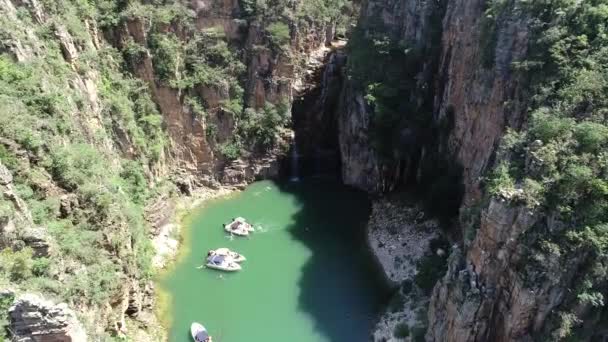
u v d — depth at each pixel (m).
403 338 46.53
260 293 53.31
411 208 63.41
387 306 51.56
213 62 69.50
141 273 48.50
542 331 35.97
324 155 77.56
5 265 30.28
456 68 59.47
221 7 69.38
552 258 34.81
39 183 37.28
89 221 40.53
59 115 43.56
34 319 26.14
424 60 68.06
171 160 66.75
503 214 36.78
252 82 71.69
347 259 58.59
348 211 67.25
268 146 73.19
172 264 56.53
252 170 72.50
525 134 40.56
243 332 48.44
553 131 38.25
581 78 40.56
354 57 71.50
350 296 53.28
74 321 27.58
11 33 43.56
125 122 57.59
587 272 34.62
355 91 70.88
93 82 54.31
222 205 67.81
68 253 36.34
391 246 59.22
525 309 35.84
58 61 48.38
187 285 53.84
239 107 70.50
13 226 32.06
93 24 57.91
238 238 61.41
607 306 34.66
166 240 59.22
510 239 36.66
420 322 47.31
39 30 48.09
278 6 71.44
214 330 48.44
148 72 63.25
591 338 34.88
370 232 62.66
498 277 37.91
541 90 42.62
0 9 44.53
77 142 45.22
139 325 46.28
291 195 70.81
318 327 49.47
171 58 64.50
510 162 40.06
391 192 68.50
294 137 75.12
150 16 63.03
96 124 52.09
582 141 36.91
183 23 66.94
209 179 70.12
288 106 73.56
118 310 41.78
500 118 48.41
